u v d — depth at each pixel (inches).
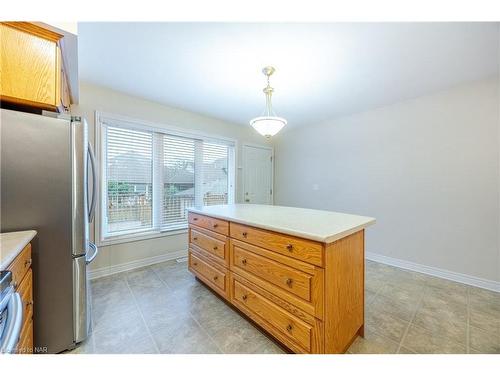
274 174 180.9
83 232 54.8
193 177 131.4
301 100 109.5
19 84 47.1
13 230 45.9
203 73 83.4
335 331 47.2
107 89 97.7
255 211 80.4
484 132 88.4
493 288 86.2
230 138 148.6
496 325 64.0
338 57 72.2
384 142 117.0
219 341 57.5
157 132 115.0
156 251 114.7
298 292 48.6
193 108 122.0
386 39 62.8
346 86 93.8
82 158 54.4
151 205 114.1
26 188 47.3
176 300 77.7
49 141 49.8
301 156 160.6
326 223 56.1
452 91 95.3
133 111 105.6
